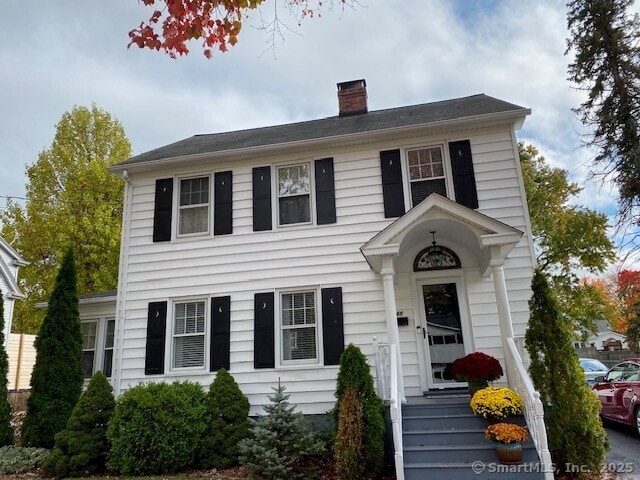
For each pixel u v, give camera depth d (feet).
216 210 33.32
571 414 20.13
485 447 20.53
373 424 21.56
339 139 31.73
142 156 36.86
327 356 28.91
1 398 29.96
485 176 29.89
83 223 63.21
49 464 24.35
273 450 22.18
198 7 12.12
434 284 29.35
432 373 27.96
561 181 61.00
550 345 21.21
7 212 68.28
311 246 31.24
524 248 28.30
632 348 61.31
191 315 32.22
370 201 31.17
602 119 40.91
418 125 30.42
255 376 29.66
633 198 39.86
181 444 24.39
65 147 71.20
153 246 33.65
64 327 30.68
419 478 19.49
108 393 27.20
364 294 29.66
